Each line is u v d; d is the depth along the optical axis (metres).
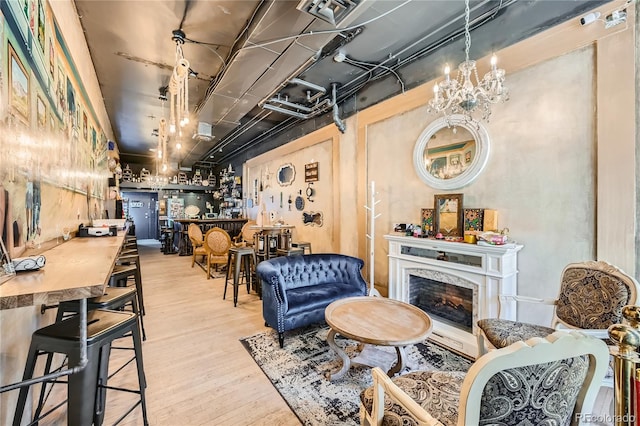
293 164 6.07
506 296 2.26
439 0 2.60
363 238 4.18
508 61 2.55
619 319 1.67
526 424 0.90
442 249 2.79
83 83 3.18
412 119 3.45
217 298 4.13
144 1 2.61
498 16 2.66
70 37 2.58
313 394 1.99
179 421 1.73
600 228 2.06
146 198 12.79
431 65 3.27
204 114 4.80
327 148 5.05
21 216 1.46
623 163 1.96
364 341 1.83
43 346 1.25
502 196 2.60
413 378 1.37
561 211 2.26
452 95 2.25
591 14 2.06
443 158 3.08
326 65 3.78
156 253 8.41
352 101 4.45
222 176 11.30
